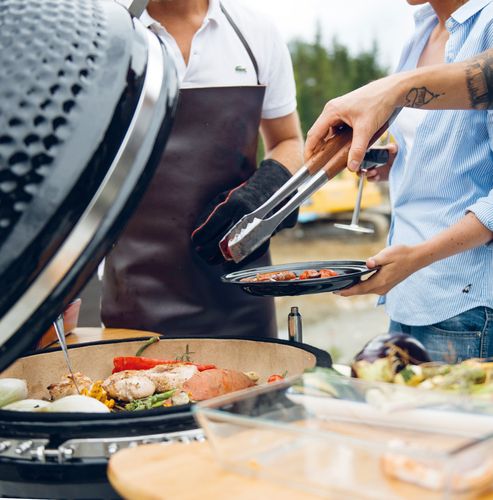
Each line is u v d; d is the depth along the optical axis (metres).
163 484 1.02
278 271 2.04
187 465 1.10
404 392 1.10
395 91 1.79
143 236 2.56
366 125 1.75
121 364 1.94
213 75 2.62
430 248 1.98
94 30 1.23
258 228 1.72
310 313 8.15
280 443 1.04
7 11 1.24
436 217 2.33
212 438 1.09
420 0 2.36
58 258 1.09
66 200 1.09
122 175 1.14
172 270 2.56
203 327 2.59
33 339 1.11
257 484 1.02
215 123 2.52
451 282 2.31
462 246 2.02
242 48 2.64
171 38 2.61
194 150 2.52
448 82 1.83
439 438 1.02
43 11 1.23
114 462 1.11
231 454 1.07
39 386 1.93
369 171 2.61
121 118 1.15
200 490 1.00
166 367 1.85
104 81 1.16
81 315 3.20
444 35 2.45
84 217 1.11
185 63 2.65
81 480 1.26
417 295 2.38
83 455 1.28
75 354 1.98
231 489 1.00
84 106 1.13
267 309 2.68
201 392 1.63
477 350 2.31
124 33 1.25
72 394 1.72
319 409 1.13
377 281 1.95
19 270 1.07
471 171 2.28
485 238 2.04
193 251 2.55
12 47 1.17
